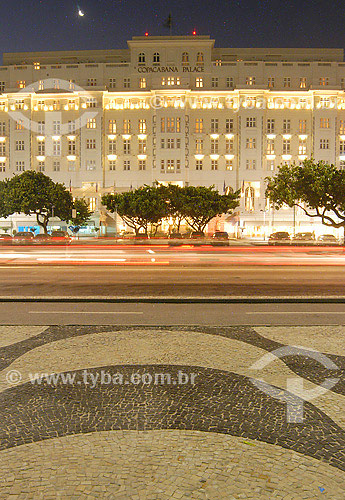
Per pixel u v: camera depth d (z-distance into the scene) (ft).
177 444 10.53
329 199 124.98
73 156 226.58
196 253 96.48
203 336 21.01
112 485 8.89
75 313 27.55
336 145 222.89
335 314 27.43
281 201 131.54
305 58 236.02
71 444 10.53
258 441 10.68
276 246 141.69
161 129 222.48
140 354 17.85
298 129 224.74
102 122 226.38
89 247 126.52
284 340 20.25
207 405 12.79
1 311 28.17
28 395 13.50
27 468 9.51
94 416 12.07
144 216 169.89
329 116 221.87
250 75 225.35
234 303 31.55
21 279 45.73
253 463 9.70
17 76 231.71
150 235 193.57
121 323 24.52
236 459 9.86
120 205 167.63
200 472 9.35
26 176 172.96
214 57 237.45
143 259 76.28
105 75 229.04
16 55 239.91
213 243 148.56
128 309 29.01
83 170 226.17
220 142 225.76
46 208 175.73
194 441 10.67
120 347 18.94
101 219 219.41
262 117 222.07
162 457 9.95
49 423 11.63
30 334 21.45
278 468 9.50
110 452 10.16
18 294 35.37
